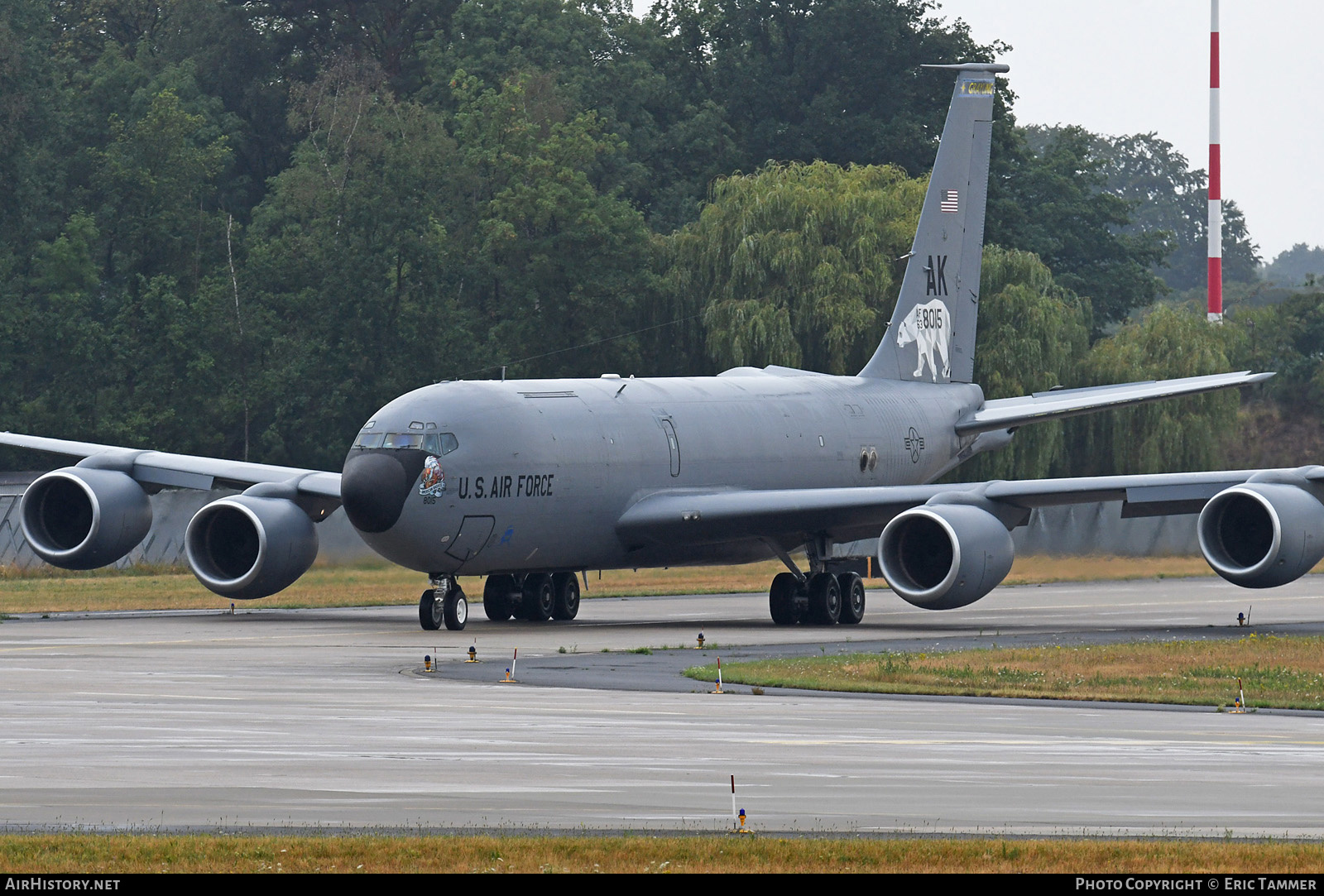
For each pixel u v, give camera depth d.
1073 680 99.75
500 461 138.88
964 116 191.38
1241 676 102.56
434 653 117.81
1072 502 141.12
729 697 91.81
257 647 123.00
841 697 92.75
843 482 172.88
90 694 91.25
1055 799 58.12
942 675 101.81
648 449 151.75
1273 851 47.50
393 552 137.00
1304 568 132.88
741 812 51.62
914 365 188.00
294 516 144.88
